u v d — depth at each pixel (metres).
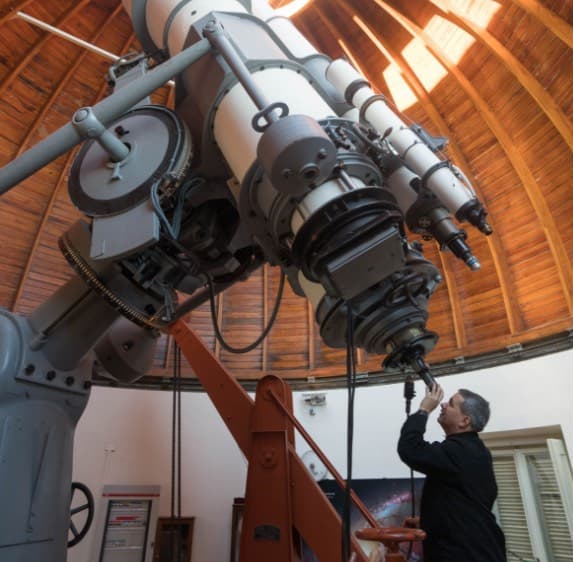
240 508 5.93
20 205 6.56
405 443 2.24
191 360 4.04
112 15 6.53
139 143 2.72
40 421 2.83
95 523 5.55
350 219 1.88
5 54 5.93
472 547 2.03
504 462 5.99
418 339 2.14
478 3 5.69
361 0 6.79
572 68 5.19
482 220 2.31
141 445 6.23
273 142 1.79
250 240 3.21
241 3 3.07
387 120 2.49
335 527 2.79
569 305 5.60
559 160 5.73
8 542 2.40
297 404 6.78
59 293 3.13
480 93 6.25
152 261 2.94
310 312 7.62
